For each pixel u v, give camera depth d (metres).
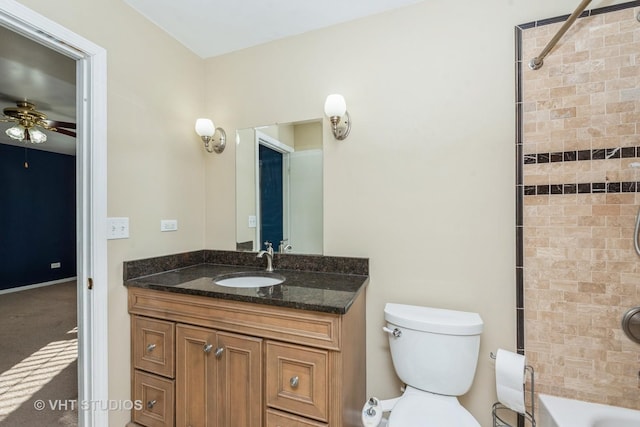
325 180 1.77
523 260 1.40
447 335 1.29
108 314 1.46
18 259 4.59
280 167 1.89
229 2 1.56
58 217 5.10
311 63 1.80
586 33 1.31
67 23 1.30
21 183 4.64
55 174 5.07
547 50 1.30
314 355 1.20
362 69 1.69
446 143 1.53
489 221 1.46
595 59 1.30
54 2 1.25
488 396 1.46
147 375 1.52
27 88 2.40
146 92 1.68
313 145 1.80
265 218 1.93
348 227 1.72
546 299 1.37
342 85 1.73
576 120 1.33
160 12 1.64
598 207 1.30
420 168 1.58
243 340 1.31
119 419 1.51
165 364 1.48
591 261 1.31
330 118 1.60
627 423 1.24
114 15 1.50
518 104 1.41
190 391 1.41
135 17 1.61
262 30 1.80
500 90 1.44
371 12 1.65
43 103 2.71
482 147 1.47
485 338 1.46
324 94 1.77
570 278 1.34
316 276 1.68
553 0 1.36
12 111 2.69
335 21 1.72
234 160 2.02
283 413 1.24
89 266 1.41
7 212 4.48
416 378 1.34
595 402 1.31
